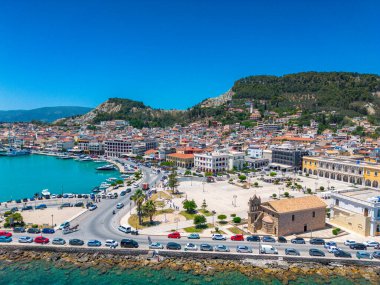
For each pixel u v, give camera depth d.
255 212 114.38
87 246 100.56
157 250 98.38
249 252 97.00
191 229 116.19
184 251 97.25
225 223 122.44
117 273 89.56
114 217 130.25
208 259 96.25
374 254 94.12
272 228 110.44
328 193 166.38
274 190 181.75
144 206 122.19
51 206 148.00
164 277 87.56
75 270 91.12
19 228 112.81
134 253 98.62
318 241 102.94
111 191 181.12
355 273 89.25
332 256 94.75
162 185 196.62
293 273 89.12
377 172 185.88
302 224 112.44
